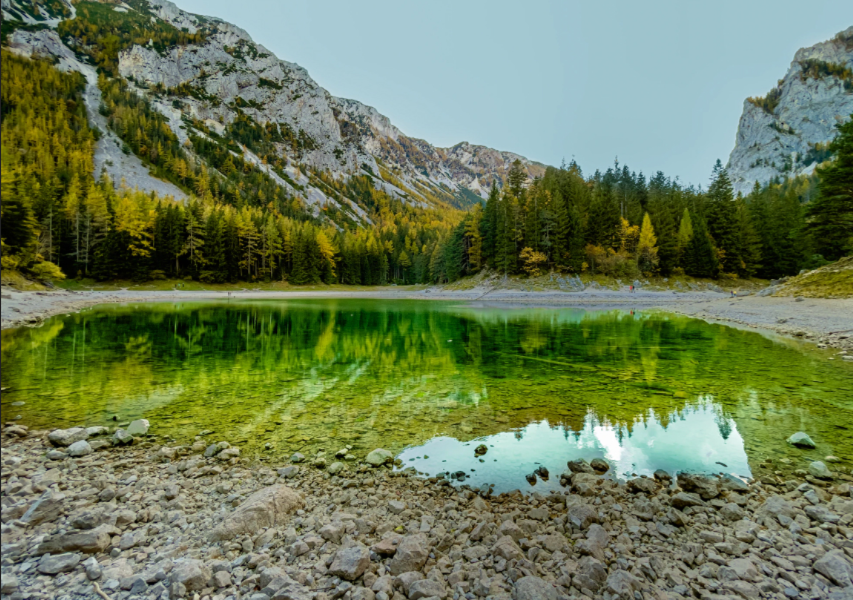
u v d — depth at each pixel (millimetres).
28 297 26594
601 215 65125
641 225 65625
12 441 6672
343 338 20203
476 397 10023
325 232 103625
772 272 64625
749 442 7082
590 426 7973
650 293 55156
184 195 122500
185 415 8422
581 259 61781
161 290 59281
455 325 25844
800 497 5145
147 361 13609
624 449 6852
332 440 7219
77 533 3844
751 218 66438
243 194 142000
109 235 56938
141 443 6891
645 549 4039
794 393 10078
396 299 58625
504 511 4859
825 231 39562
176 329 21734
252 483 5512
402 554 3746
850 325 18609
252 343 18250
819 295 27625
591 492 5234
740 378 11664
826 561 3646
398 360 14711
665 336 20344
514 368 13352
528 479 5773
